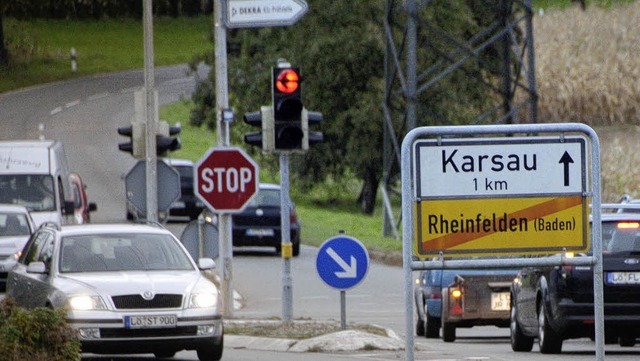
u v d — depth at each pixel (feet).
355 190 531.09
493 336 188.03
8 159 285.23
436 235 78.07
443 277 179.73
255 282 263.90
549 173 78.74
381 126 451.12
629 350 154.30
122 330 136.05
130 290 137.18
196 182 194.39
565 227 78.89
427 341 175.42
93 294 136.67
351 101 461.78
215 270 269.03
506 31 349.82
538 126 78.13
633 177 399.24
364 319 204.85
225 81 208.23
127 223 155.22
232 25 200.75
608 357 140.77
